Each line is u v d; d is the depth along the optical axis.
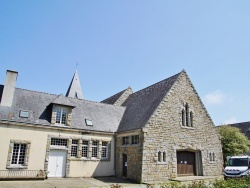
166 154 17.05
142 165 15.65
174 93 19.02
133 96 24.75
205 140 20.12
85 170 17.73
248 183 8.65
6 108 16.25
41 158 16.19
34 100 18.34
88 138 18.42
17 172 15.22
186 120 19.61
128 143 18.22
